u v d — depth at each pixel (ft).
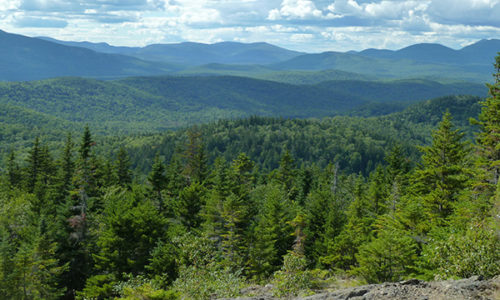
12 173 225.56
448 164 100.94
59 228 117.39
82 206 122.42
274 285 62.80
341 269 105.91
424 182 106.11
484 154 94.53
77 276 116.47
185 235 76.33
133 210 115.34
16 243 128.57
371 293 33.58
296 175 248.32
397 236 80.64
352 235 119.55
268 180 275.80
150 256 107.86
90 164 173.47
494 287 31.60
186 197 143.95
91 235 118.32
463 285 32.58
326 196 166.71
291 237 141.49
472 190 91.71
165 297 53.83
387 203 138.00
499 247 46.24
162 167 163.02
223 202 131.95
